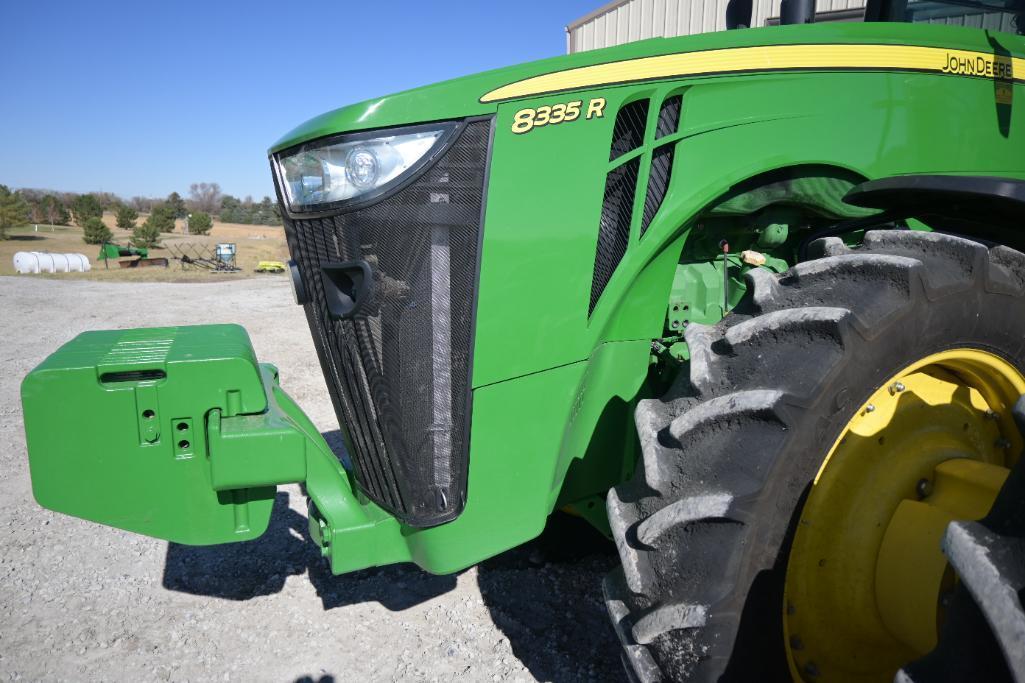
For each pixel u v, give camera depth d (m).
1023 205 1.72
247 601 2.78
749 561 1.53
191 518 2.05
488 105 1.75
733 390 1.63
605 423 2.14
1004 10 2.81
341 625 2.61
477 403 1.85
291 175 1.91
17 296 13.57
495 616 2.64
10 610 2.73
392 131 1.75
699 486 1.56
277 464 2.02
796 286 1.77
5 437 4.78
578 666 2.36
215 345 2.17
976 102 2.39
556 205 1.83
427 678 2.32
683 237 2.06
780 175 2.11
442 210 1.78
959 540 1.21
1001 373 1.83
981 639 1.18
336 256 1.88
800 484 1.57
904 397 1.73
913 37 2.22
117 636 2.56
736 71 1.97
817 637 1.74
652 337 2.15
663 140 1.92
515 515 1.95
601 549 3.06
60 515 3.55
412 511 1.96
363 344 1.92
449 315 1.84
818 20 2.99
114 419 1.95
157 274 20.22
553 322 1.87
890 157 2.22
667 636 1.55
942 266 1.70
